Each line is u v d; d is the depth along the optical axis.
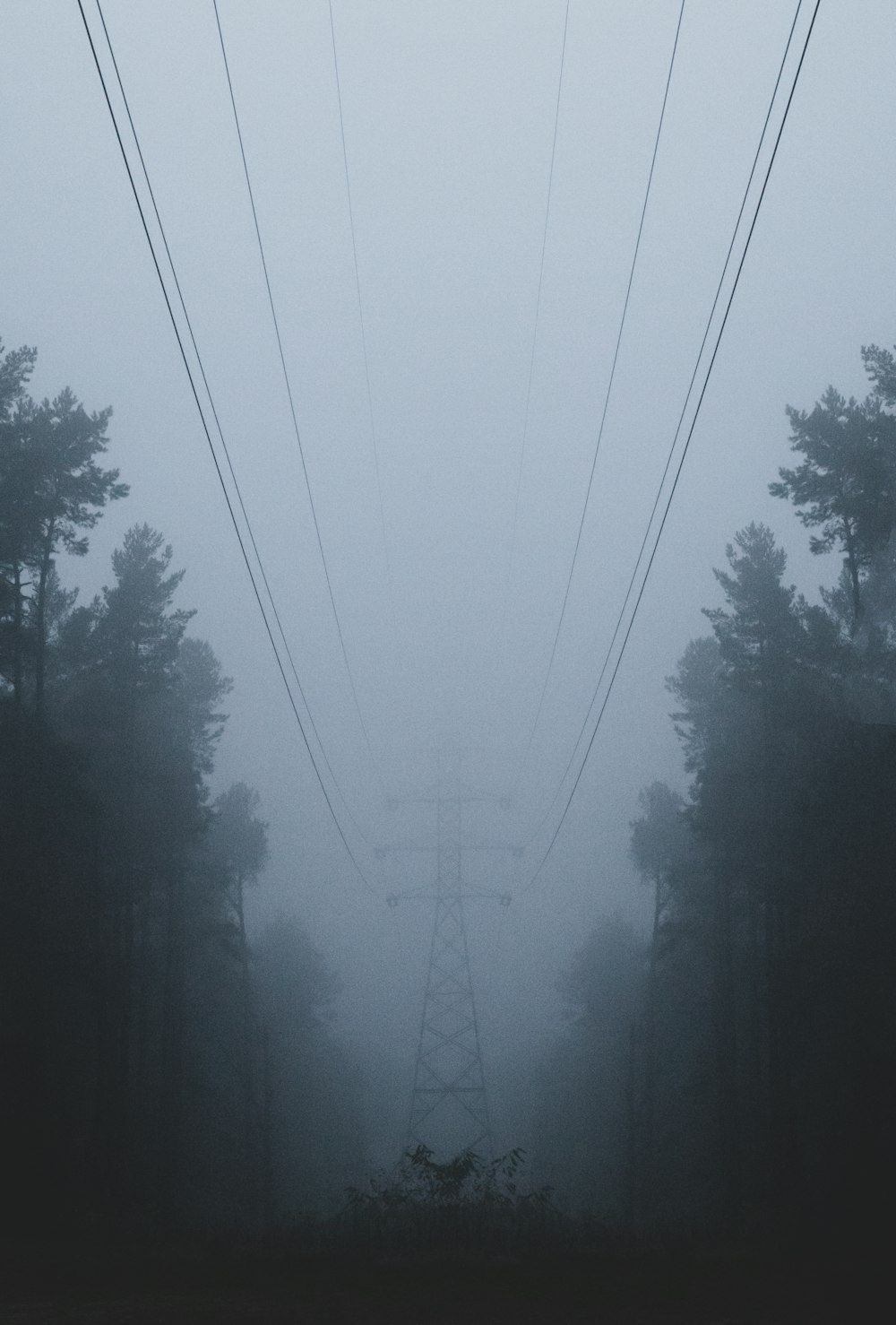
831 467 35.97
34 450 35.78
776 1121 38.88
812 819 34.94
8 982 31.52
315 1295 14.52
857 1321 12.23
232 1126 58.50
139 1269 17.34
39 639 36.75
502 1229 24.25
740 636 43.09
